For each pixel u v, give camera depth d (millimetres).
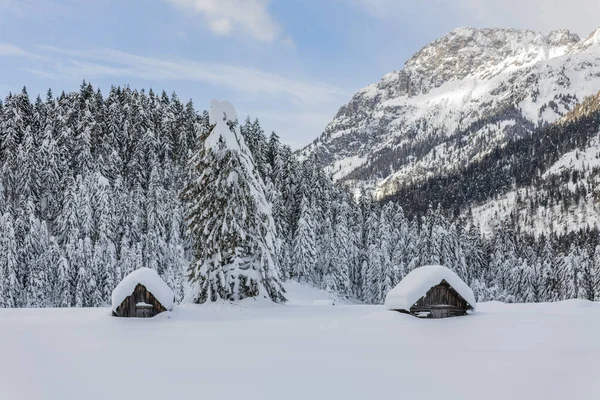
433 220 90750
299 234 66250
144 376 12219
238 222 29750
